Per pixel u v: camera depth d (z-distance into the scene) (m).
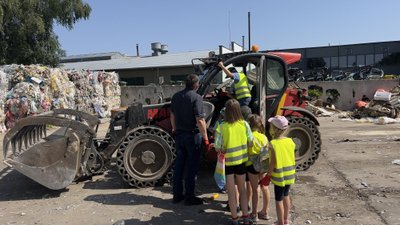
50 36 31.50
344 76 26.64
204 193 6.67
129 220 5.48
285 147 4.92
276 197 4.94
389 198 6.12
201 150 6.13
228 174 5.18
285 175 4.90
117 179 7.62
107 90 22.17
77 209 5.98
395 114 17.08
